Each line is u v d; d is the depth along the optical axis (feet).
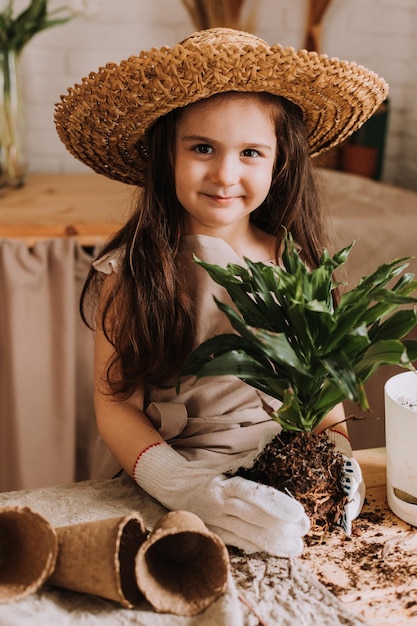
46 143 8.92
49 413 6.38
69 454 6.47
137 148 3.74
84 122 3.38
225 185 3.25
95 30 8.67
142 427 3.40
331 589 2.58
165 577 2.48
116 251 3.65
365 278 2.70
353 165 8.90
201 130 3.20
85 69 8.77
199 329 3.53
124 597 2.35
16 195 7.47
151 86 3.03
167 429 3.50
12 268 6.13
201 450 3.48
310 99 3.36
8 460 6.47
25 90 8.68
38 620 2.29
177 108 3.31
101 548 2.34
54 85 8.76
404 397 3.12
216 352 2.72
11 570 2.43
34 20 7.33
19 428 6.32
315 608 2.44
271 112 3.31
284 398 2.51
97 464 4.27
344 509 2.86
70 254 6.23
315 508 2.81
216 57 2.90
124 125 3.34
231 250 3.57
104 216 6.71
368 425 6.27
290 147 3.53
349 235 6.66
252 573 2.61
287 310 2.62
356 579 2.64
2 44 7.32
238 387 3.59
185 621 2.36
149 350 3.47
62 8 7.63
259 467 2.87
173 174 3.53
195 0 8.45
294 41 9.15
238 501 2.74
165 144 3.48
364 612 2.47
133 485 3.25
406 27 9.43
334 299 3.87
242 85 3.07
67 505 3.05
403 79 9.61
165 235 3.57
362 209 7.04
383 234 6.72
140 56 2.96
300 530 2.68
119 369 3.59
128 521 2.41
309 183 3.82
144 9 8.72
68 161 9.02
